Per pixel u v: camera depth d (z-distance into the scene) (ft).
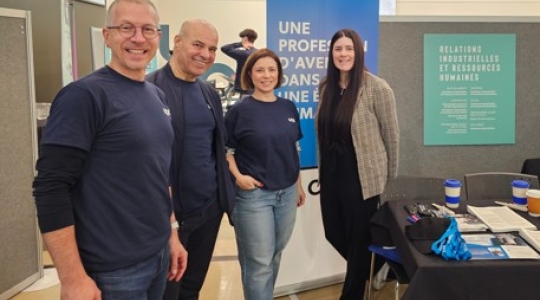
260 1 25.05
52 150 3.50
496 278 4.65
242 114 6.72
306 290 9.19
